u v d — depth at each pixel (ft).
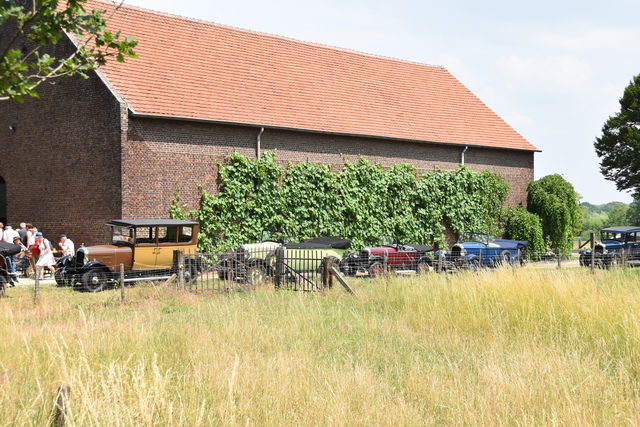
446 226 101.96
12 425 17.06
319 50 105.09
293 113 87.25
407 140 96.48
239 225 79.20
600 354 26.50
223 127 78.95
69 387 17.12
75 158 75.05
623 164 168.04
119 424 15.75
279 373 22.61
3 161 82.23
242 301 45.44
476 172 106.42
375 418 19.01
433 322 35.12
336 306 43.24
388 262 73.00
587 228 358.43
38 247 68.28
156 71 79.46
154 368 17.04
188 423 17.70
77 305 44.11
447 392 21.74
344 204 88.94
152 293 49.06
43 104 78.38
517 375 22.50
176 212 74.13
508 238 109.19
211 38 91.25
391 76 110.83
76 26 15.56
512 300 35.37
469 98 117.39
